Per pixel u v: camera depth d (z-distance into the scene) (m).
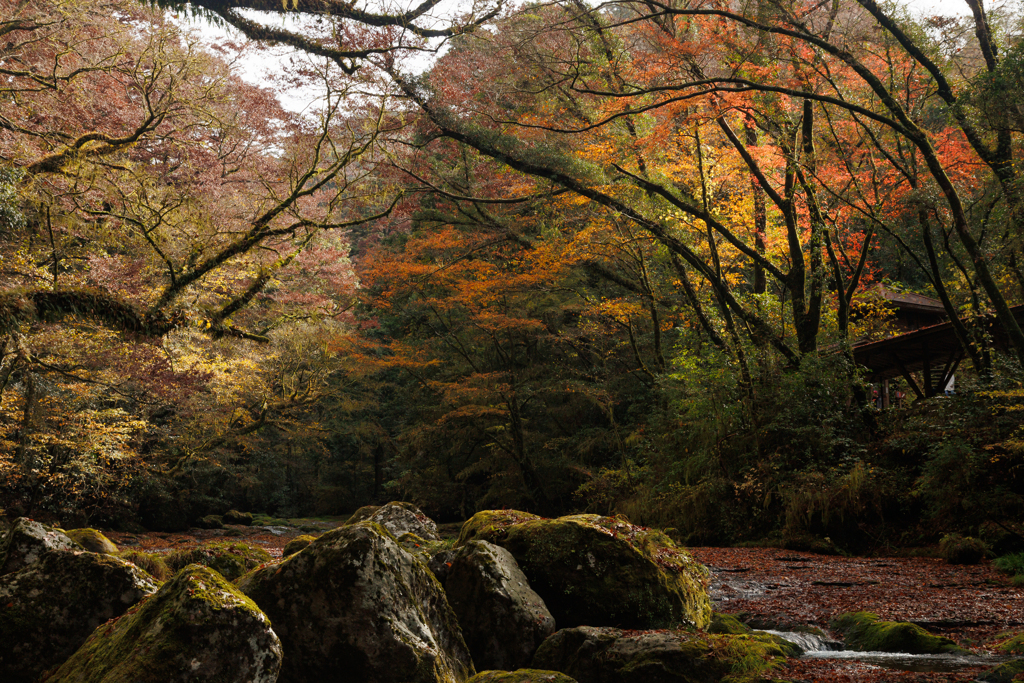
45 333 14.51
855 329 22.31
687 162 19.73
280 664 3.92
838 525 14.99
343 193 13.48
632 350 25.03
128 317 11.27
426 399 27.97
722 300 19.28
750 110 17.28
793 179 18.31
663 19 17.41
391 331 33.12
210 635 3.75
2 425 16.66
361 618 4.46
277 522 31.64
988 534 12.67
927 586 9.69
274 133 17.00
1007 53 14.73
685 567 7.29
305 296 20.19
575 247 19.98
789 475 16.77
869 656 6.06
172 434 24.86
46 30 13.23
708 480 17.94
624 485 21.19
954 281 21.00
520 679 4.32
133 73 13.05
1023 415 14.28
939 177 14.53
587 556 6.61
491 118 17.06
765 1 14.43
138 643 3.77
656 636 5.32
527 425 25.33
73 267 15.46
